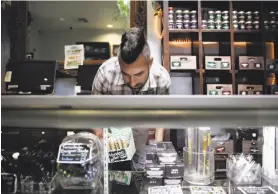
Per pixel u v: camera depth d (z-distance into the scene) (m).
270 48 3.16
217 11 3.12
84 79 2.31
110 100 0.65
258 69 3.11
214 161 1.13
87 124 0.67
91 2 3.61
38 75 2.34
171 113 0.66
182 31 3.08
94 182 0.96
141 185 1.04
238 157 1.13
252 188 1.03
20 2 2.97
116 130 1.12
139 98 0.65
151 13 3.16
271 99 0.65
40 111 0.67
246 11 3.21
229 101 0.65
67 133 1.02
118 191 1.00
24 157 0.92
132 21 3.17
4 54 2.59
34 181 0.90
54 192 0.92
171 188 1.02
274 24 3.10
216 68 3.10
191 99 0.65
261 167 1.11
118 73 1.23
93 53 3.53
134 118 0.66
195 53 3.23
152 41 3.15
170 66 3.07
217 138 1.16
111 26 4.10
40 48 4.10
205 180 1.07
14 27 2.81
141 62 1.20
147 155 1.14
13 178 0.87
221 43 3.30
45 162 0.94
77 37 4.30
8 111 0.67
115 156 1.12
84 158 0.94
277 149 1.07
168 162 1.10
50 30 4.20
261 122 0.66
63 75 2.57
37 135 0.96
